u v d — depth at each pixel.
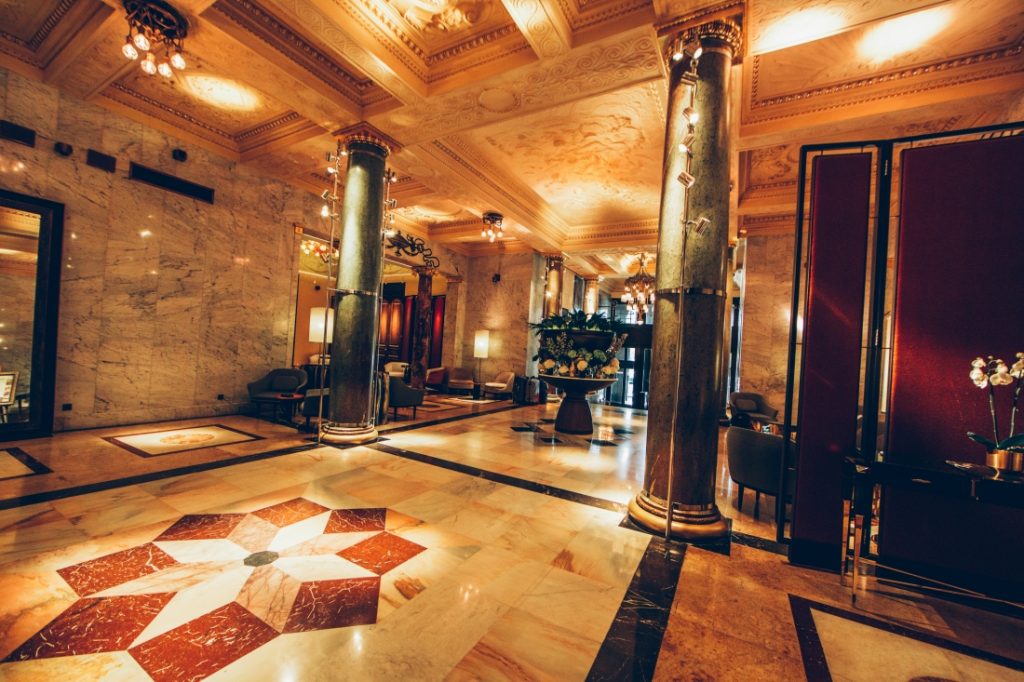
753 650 1.90
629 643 1.91
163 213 6.00
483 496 3.72
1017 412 2.53
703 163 3.21
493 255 11.99
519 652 1.81
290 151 6.31
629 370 13.65
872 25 3.67
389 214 6.02
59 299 5.08
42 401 4.99
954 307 2.68
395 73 4.26
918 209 2.77
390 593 2.20
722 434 8.12
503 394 11.41
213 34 3.95
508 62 4.15
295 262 7.71
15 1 4.09
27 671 1.56
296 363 12.91
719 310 3.17
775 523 3.49
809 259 2.96
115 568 2.30
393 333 14.88
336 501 3.43
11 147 4.70
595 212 9.36
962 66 4.12
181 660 1.66
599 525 3.23
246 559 2.47
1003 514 2.55
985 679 1.78
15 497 3.17
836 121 4.74
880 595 2.44
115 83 5.28
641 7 3.50
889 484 2.37
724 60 3.29
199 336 6.44
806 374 2.93
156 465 4.10
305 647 1.77
